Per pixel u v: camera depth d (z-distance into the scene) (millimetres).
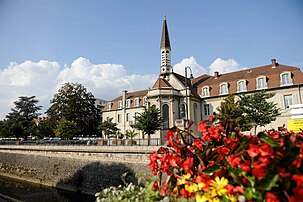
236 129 2816
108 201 2865
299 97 32219
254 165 1985
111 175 19859
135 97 49562
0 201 19641
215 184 2240
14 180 28266
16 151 32031
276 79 34438
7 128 58406
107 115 52562
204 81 44125
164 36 46562
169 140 3057
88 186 21094
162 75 43531
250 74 38500
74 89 53344
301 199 1624
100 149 21688
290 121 13219
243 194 2033
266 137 2215
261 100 26578
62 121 41656
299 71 33375
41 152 28172
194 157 2785
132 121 46812
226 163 2365
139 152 19156
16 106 71438
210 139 2762
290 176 1779
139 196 2732
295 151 1871
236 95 36875
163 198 2594
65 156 25000
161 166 2939
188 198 2467
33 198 20297
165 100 36844
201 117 39938
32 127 52344
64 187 23141
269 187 1750
